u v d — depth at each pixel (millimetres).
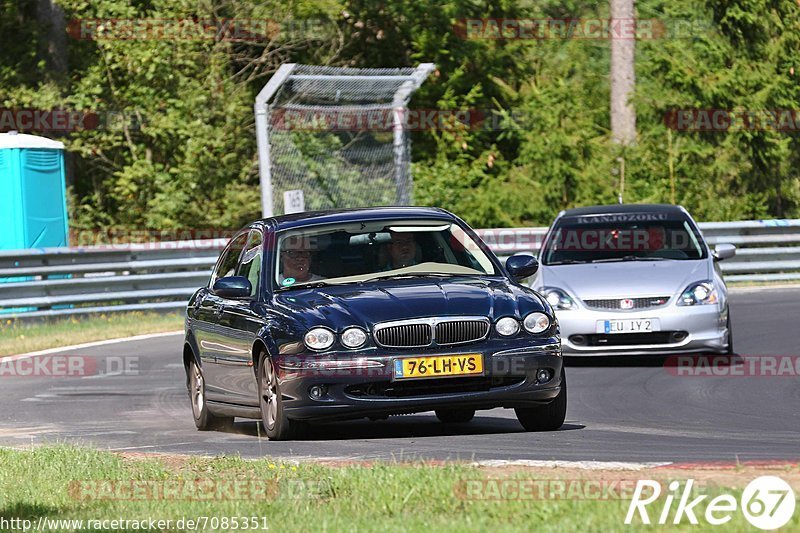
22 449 33875
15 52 107688
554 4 127938
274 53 114938
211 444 35000
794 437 33250
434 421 39125
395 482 24016
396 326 32969
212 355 38344
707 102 114500
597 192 108375
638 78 116625
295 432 33938
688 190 111938
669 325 49375
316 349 32938
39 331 68875
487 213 108938
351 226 37438
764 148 115375
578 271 51719
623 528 19766
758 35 119500
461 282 35250
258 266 36875
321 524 21359
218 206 105688
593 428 35781
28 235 78125
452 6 121188
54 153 80125
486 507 22125
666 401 41781
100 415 43594
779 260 86188
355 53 121188
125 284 75875
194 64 105625
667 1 120562
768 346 55469
